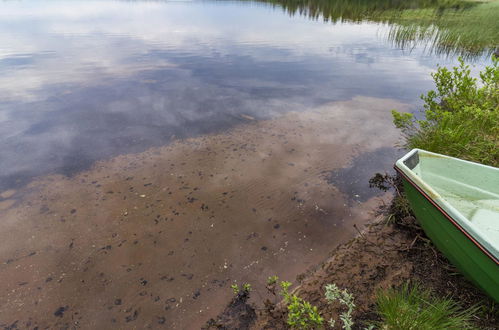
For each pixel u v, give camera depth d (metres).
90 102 6.80
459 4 25.81
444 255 2.54
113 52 11.58
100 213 3.46
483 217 2.71
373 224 3.25
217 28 17.92
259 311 2.35
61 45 12.52
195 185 3.98
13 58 10.27
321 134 5.48
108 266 2.79
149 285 2.61
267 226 3.28
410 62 10.80
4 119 5.87
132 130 5.57
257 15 25.33
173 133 5.48
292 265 2.79
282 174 4.25
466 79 4.16
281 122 5.98
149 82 8.29
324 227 3.26
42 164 4.43
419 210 2.67
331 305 2.33
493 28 14.63
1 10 26.16
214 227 3.27
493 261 1.87
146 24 19.33
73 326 2.28
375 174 4.23
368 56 11.66
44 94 7.19
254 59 10.98
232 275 2.70
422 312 2.03
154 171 4.30
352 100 7.16
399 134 5.45
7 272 2.71
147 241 3.08
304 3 34.03
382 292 2.36
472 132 4.14
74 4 35.06
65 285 2.61
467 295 2.29
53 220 3.34
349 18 21.89
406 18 20.36
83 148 4.91
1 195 3.75
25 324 2.29
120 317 2.35
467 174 2.94
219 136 5.39
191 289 2.57
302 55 11.66
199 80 8.55
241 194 3.81
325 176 4.20
